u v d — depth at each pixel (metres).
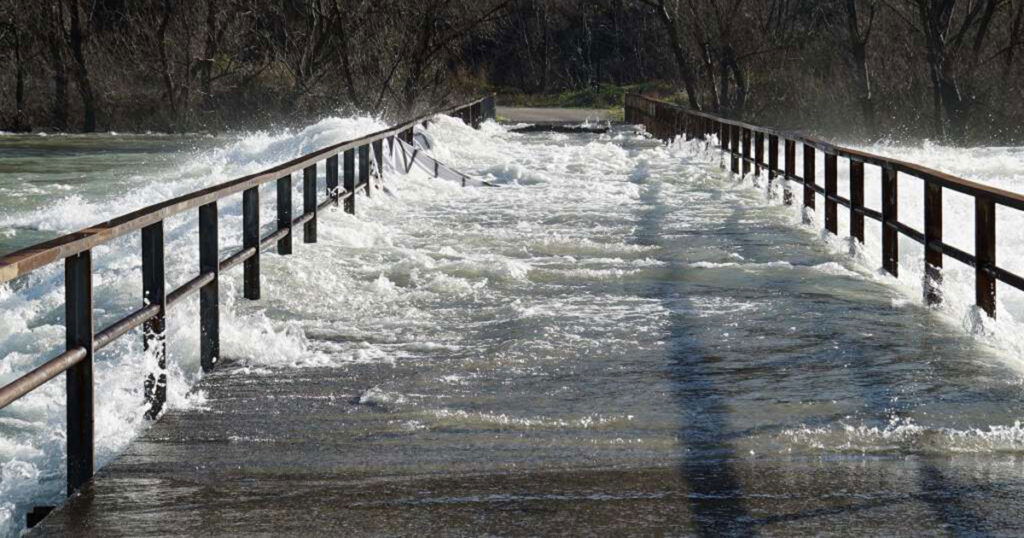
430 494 6.67
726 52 73.88
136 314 7.82
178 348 10.15
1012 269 14.84
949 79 63.22
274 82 78.06
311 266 14.13
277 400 8.77
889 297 12.80
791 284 13.66
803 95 73.62
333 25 72.62
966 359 9.78
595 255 16.27
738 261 15.58
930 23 63.44
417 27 72.81
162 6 74.38
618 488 6.73
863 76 67.19
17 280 14.91
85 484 6.88
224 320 10.93
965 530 5.99
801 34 79.44
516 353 10.15
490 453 7.45
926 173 12.21
